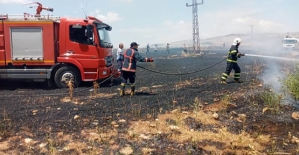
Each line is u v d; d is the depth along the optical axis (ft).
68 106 24.93
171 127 18.12
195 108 22.86
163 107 23.66
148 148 15.06
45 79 37.01
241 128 18.61
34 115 21.76
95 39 36.37
